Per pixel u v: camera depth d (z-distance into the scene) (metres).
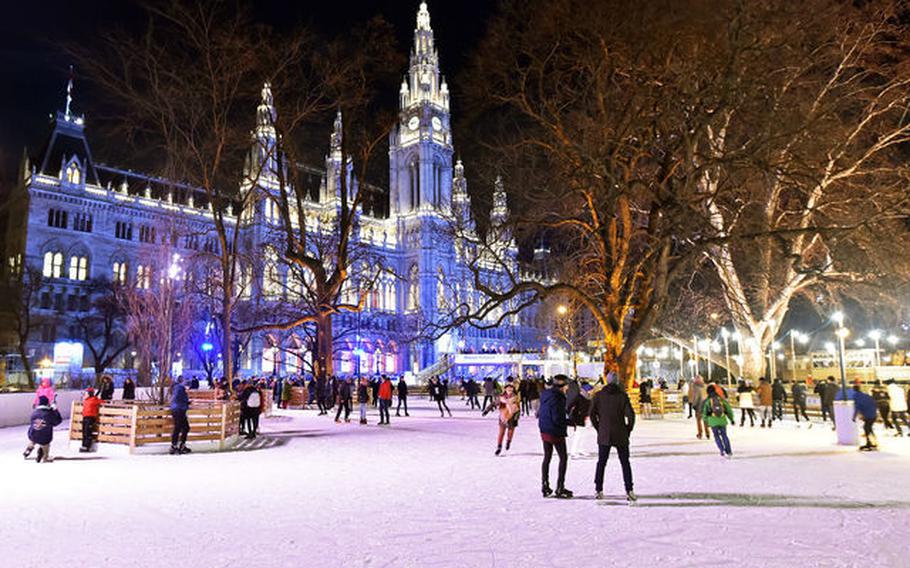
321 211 122.00
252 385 24.58
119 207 101.19
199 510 11.21
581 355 74.44
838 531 9.58
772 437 24.42
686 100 26.77
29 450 18.17
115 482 14.26
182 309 53.69
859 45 33.22
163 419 20.19
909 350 59.16
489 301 33.75
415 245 134.62
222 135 32.03
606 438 11.99
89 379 75.69
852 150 35.38
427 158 140.25
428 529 9.77
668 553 8.39
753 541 9.00
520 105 31.06
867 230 32.12
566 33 29.08
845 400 23.03
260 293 64.25
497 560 8.09
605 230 32.81
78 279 96.50
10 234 98.81
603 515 10.73
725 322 54.34
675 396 38.88
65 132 103.50
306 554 8.40
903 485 13.63
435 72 148.38
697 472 15.51
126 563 8.03
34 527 9.92
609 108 29.95
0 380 71.00
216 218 32.75
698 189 36.03
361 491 13.09
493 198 43.59
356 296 118.88
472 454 19.28
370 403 49.81
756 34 25.55
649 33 26.02
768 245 37.56
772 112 26.44
